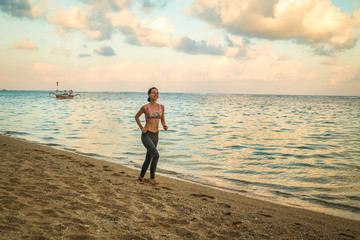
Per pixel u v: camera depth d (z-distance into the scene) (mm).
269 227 3904
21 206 3729
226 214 4324
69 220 3410
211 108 55969
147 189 5461
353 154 11508
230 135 17125
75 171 6395
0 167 6004
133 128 18797
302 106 71562
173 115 34969
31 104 54656
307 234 3742
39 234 2914
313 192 6551
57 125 19844
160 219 3816
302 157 10812
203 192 5859
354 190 6719
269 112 44625
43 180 5254
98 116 29031
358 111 49375
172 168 8664
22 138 13625
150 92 5883
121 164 8734
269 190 6652
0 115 27250
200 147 12617
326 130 20859
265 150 12195
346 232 3988
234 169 8750
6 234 2820
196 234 3400
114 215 3771
